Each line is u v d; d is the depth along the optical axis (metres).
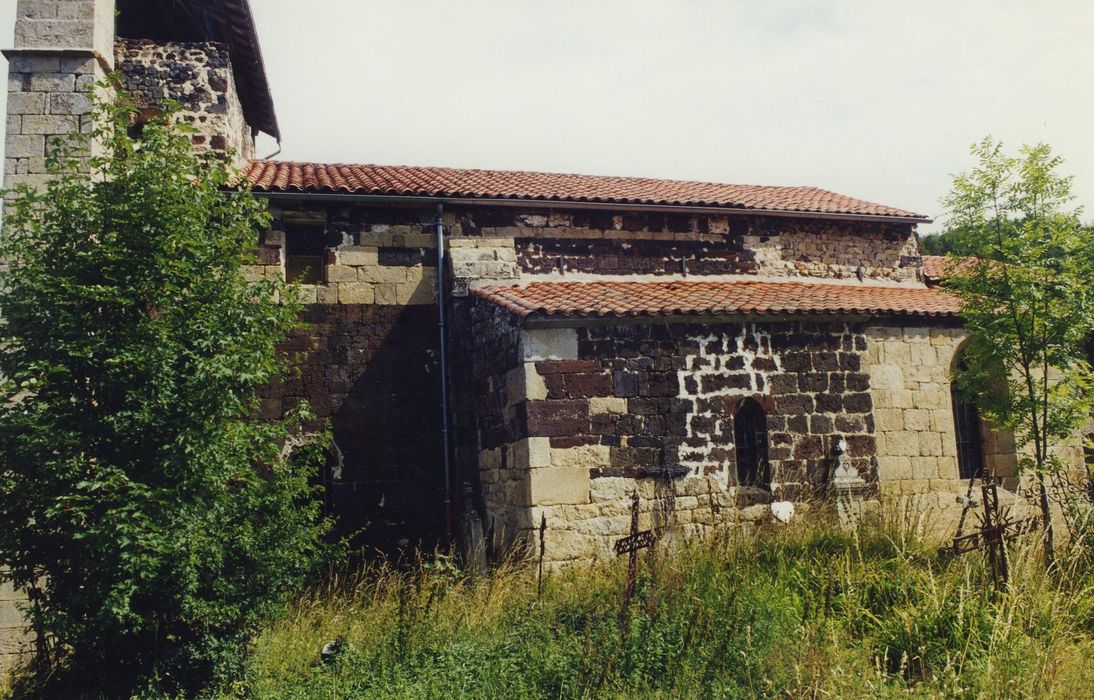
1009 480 14.30
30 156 11.43
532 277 14.29
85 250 8.02
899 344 13.91
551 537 10.85
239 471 8.34
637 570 8.74
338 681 7.46
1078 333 10.06
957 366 14.32
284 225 13.71
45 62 11.72
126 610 7.05
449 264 13.90
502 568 10.18
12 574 7.84
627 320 11.56
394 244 14.10
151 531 7.36
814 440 12.39
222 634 8.01
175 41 15.56
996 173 10.30
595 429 11.30
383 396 13.67
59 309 7.79
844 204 16.92
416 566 12.78
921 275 16.97
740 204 15.40
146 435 7.80
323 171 15.38
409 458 13.63
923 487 13.59
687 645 7.19
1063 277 10.02
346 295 13.77
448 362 13.87
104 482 7.26
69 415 7.67
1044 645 7.18
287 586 8.57
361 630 8.98
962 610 7.38
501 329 12.05
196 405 7.87
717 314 11.93
